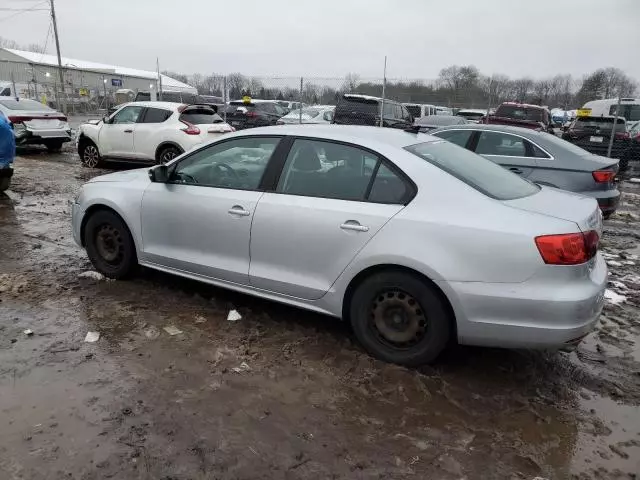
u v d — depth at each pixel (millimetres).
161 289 4711
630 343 4074
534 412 3090
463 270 3150
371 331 3562
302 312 4324
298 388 3232
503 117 17812
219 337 3850
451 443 2781
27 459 2525
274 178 3887
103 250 4879
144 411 2934
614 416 3102
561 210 3291
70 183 10438
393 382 3324
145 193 4484
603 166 7258
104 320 4055
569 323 3027
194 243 4250
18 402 2969
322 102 21859
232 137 4172
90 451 2598
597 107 20656
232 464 2551
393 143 3643
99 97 36875
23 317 4051
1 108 14703
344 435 2807
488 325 3156
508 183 3715
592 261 3201
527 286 3043
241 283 4055
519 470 2604
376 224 3385
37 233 6535
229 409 2988
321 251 3604
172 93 26562
